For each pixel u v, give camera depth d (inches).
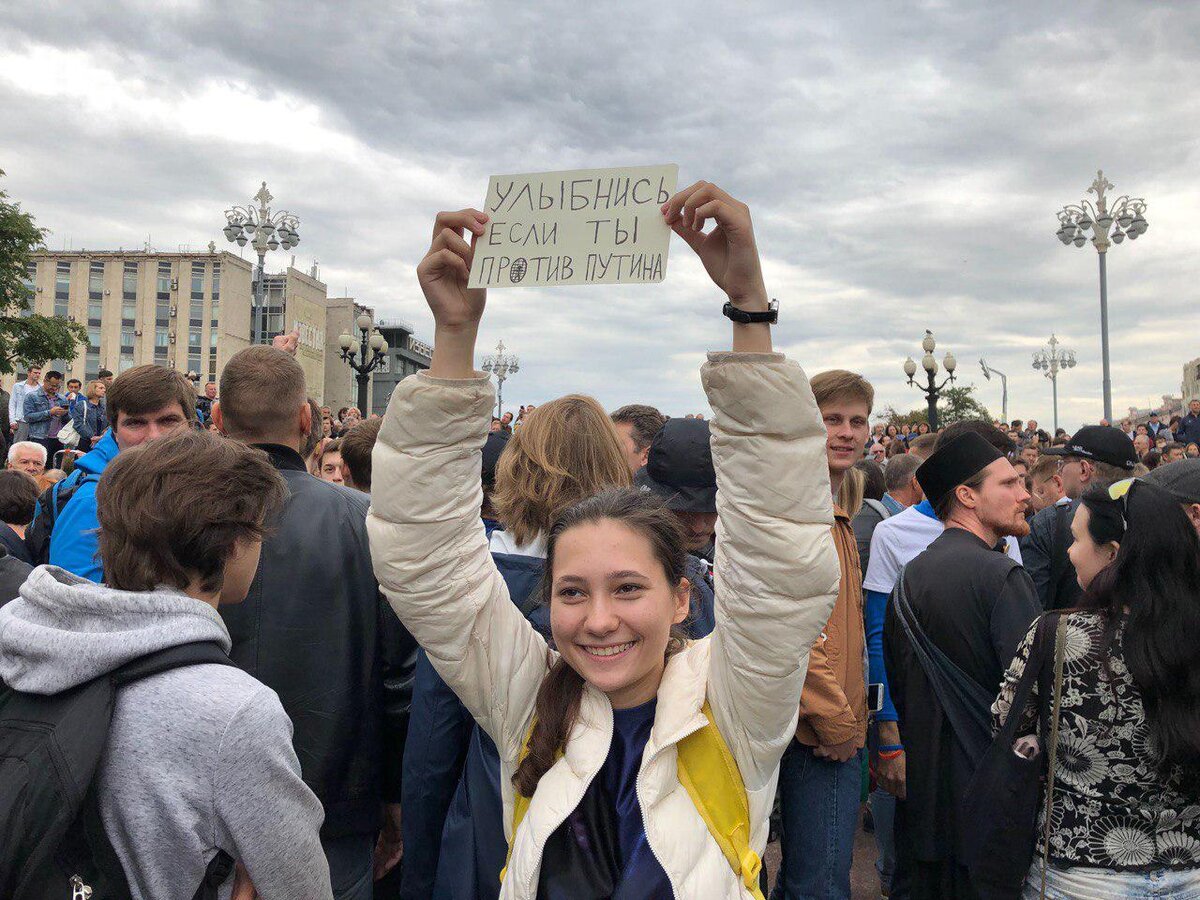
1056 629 81.7
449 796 84.4
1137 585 75.9
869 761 141.2
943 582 106.2
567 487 85.9
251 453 62.6
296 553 84.0
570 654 56.1
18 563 82.4
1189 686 72.7
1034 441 527.2
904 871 118.4
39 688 50.3
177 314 3115.2
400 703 96.9
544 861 53.6
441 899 74.2
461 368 57.8
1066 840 79.2
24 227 1466.5
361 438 147.5
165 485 57.1
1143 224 900.6
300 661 82.5
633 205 54.7
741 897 52.8
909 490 195.8
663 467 105.6
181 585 57.5
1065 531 183.9
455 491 58.4
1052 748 80.4
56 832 47.2
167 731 50.7
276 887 54.4
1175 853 75.5
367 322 717.9
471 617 60.2
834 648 112.2
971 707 102.3
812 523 51.1
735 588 52.7
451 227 57.1
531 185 56.9
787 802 110.5
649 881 51.5
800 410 50.4
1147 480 79.1
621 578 54.4
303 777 82.5
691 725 54.5
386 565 58.1
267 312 3065.9
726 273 51.7
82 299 3122.5
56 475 231.8
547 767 57.2
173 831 50.2
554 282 54.8
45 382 572.4
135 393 110.1
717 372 50.5
